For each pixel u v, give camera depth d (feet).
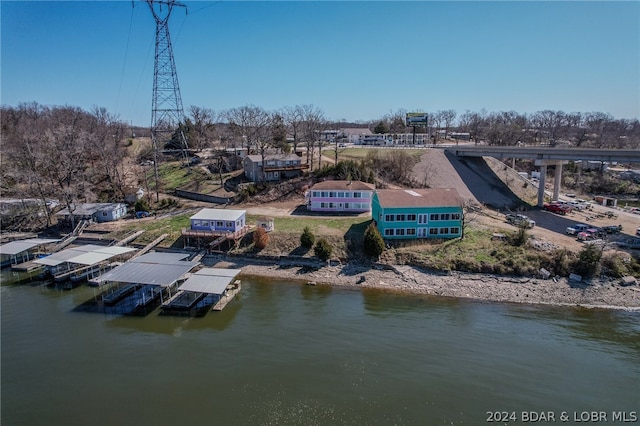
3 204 239.09
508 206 252.42
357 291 150.00
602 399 91.30
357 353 108.27
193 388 94.07
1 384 95.81
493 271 159.12
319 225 197.77
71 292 149.69
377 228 187.93
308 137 298.35
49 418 84.99
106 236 204.54
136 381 96.89
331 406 87.71
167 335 118.52
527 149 265.95
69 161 256.93
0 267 175.11
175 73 271.69
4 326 123.65
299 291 149.89
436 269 162.09
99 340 115.75
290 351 109.19
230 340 115.14
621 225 206.69
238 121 378.12
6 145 289.53
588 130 520.01
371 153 302.66
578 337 118.11
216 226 190.60
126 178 294.87
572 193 311.47
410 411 86.33
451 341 114.93
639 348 112.37
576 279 152.35
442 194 192.13
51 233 218.79
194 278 140.56
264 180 256.52
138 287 154.10
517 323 126.21
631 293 143.84
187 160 307.99
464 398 90.74
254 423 82.99
